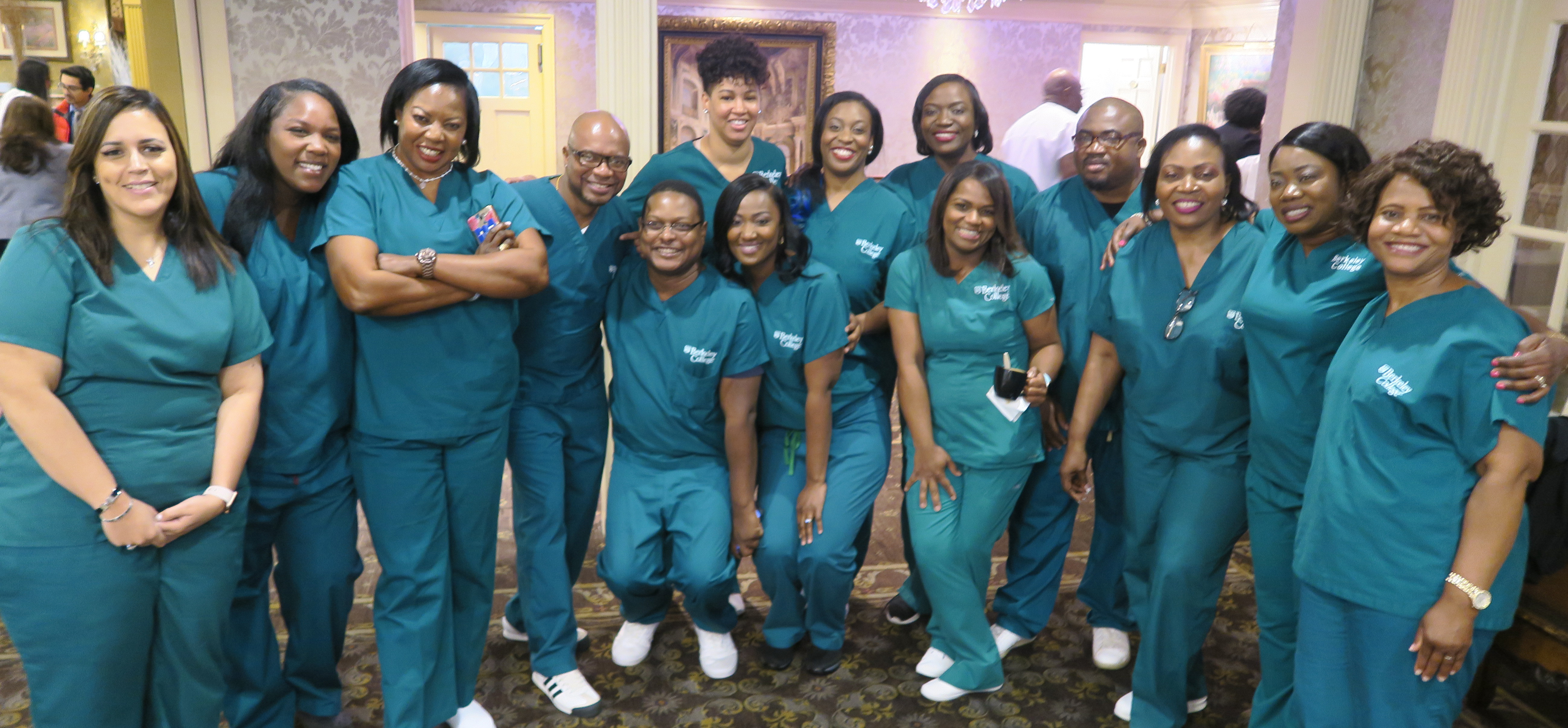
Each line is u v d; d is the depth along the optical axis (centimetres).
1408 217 158
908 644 271
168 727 189
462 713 228
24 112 395
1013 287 229
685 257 224
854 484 246
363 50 324
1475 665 169
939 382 237
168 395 172
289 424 198
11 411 160
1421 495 162
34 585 166
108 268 165
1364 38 352
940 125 260
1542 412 157
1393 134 346
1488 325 157
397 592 211
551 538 238
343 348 204
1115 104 241
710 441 244
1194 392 213
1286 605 207
